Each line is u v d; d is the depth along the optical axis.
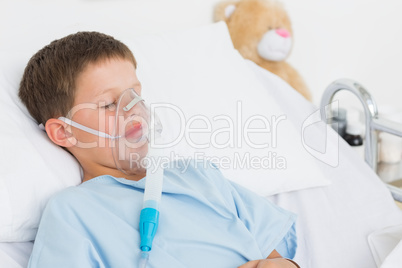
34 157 1.08
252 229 1.13
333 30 2.20
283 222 1.17
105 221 0.99
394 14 2.32
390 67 2.40
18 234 1.03
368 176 1.52
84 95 1.11
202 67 1.48
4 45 1.55
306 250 1.24
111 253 0.96
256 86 1.51
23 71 1.28
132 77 1.15
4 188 1.00
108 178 1.12
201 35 1.57
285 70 2.03
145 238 0.94
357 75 2.34
